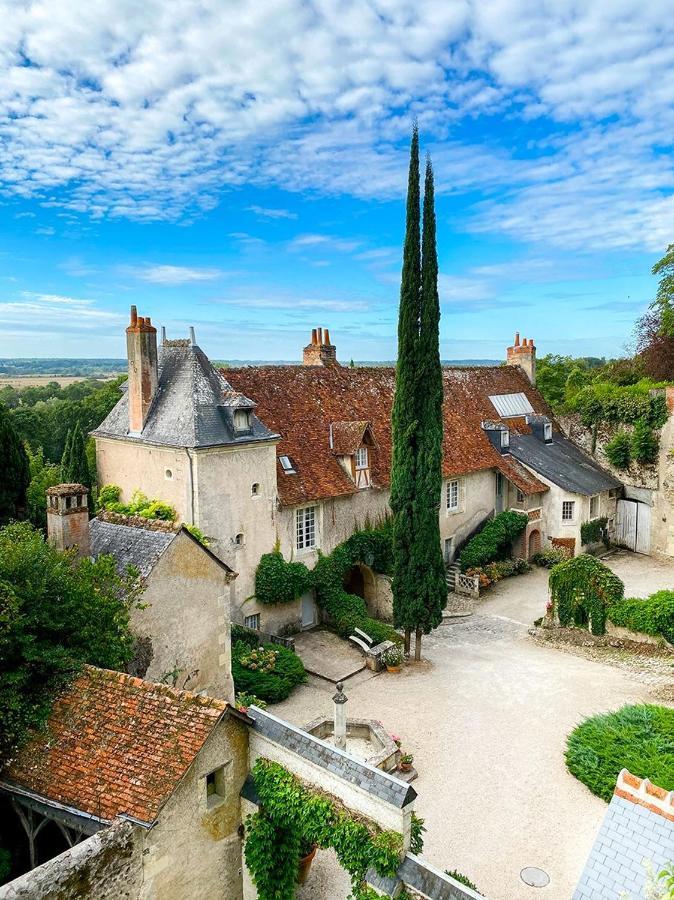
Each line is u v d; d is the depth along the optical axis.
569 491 38.28
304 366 33.88
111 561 16.08
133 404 26.34
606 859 11.52
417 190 24.52
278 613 27.41
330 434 31.12
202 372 26.19
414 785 18.17
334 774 11.89
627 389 42.66
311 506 28.69
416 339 24.84
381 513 32.06
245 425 25.75
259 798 12.60
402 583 25.78
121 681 13.58
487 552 35.75
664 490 39.56
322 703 22.73
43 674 14.04
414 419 25.12
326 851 16.09
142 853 10.99
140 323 25.67
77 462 33.94
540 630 28.69
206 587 19.25
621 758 18.12
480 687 23.88
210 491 24.52
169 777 11.58
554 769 18.84
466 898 10.52
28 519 28.69
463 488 36.72
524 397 45.97
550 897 14.25
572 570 28.36
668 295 47.22
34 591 14.07
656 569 37.75
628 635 27.08
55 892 9.68
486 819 16.77
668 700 22.45
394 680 24.53
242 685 22.25
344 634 27.84
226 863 12.78
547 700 22.83
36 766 12.57
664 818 11.62
